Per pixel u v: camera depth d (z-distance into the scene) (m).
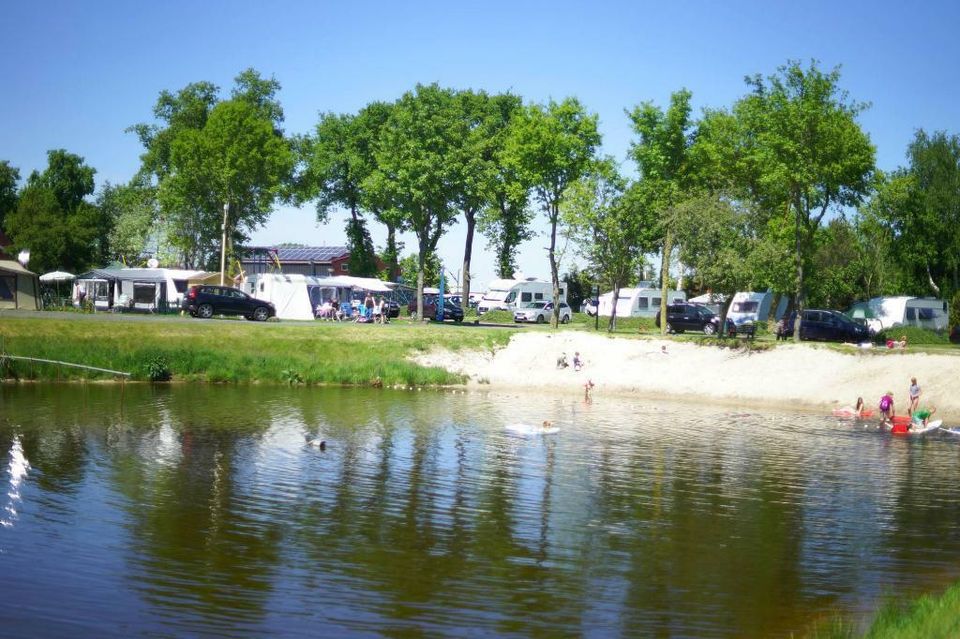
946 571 16.73
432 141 66.12
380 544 17.42
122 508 19.42
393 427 31.97
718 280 51.06
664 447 29.81
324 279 69.69
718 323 62.66
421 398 41.66
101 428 29.41
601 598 14.84
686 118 57.19
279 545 17.16
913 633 12.28
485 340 53.06
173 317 56.88
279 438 28.77
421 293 67.88
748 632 13.53
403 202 67.62
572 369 50.31
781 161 53.06
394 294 80.25
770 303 68.00
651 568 16.47
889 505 21.95
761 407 43.47
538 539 18.09
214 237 87.88
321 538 17.69
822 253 78.38
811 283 66.56
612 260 59.69
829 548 18.05
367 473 23.88
